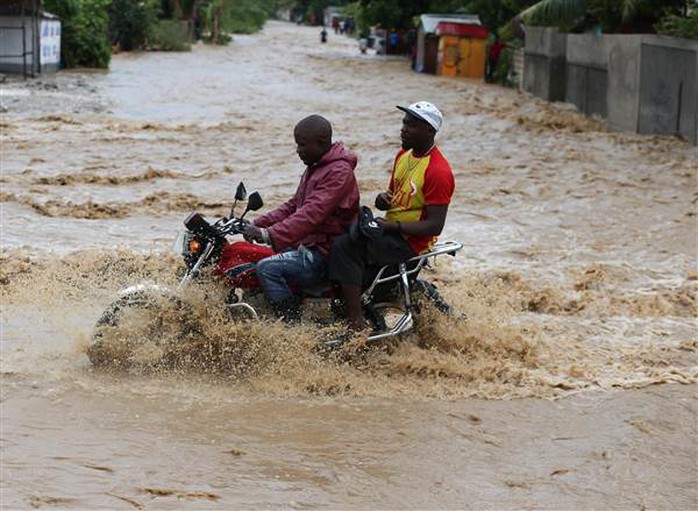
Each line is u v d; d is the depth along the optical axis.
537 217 13.49
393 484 5.61
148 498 5.32
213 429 6.25
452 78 44.50
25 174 15.71
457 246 7.34
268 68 45.72
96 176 15.56
